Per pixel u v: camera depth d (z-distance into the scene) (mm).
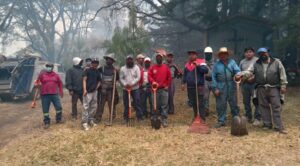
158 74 9312
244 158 6582
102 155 7090
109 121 10031
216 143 7535
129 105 9508
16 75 17562
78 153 7297
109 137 8250
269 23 19344
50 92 10055
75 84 10922
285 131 8242
